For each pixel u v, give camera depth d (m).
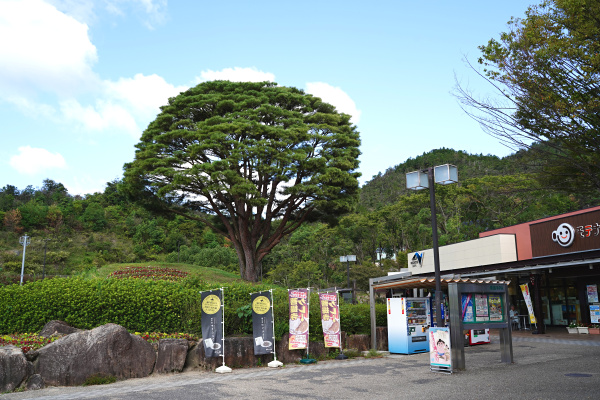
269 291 11.59
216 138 26.38
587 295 19.67
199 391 7.90
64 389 8.36
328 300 13.16
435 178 10.73
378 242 69.81
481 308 10.71
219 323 10.73
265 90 31.75
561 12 8.48
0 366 8.19
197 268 32.72
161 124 30.08
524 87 8.34
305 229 71.88
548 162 8.98
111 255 67.94
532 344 14.80
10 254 63.09
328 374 9.88
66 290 11.73
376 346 15.10
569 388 7.31
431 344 10.13
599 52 7.79
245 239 30.09
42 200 100.69
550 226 19.27
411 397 7.13
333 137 29.17
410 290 15.93
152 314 11.83
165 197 30.77
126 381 9.20
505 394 7.06
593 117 7.85
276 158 27.06
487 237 23.00
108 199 98.88
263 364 11.53
